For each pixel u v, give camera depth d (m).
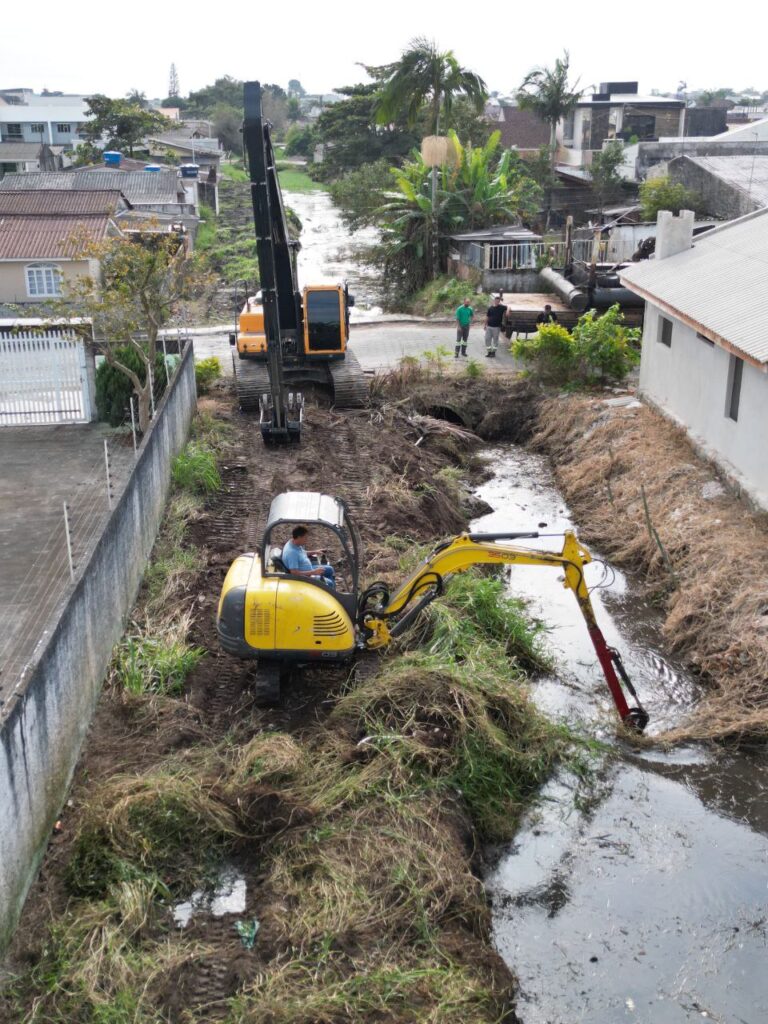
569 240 29.25
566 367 23.23
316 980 6.98
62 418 18.97
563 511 18.33
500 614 12.73
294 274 22.28
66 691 9.01
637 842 9.54
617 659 11.00
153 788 8.60
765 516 14.83
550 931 8.43
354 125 68.25
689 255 21.22
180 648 11.30
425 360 25.31
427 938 7.55
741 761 10.81
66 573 12.46
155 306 17.52
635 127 70.19
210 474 16.77
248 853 8.45
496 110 83.75
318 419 21.11
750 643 12.20
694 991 7.84
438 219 36.38
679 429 18.95
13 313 31.88
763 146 54.41
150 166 58.47
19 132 94.31
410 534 15.23
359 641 10.85
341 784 9.09
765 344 14.50
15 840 7.36
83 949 7.09
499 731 10.38
